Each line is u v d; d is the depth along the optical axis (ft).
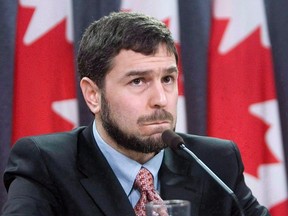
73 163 15.39
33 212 14.16
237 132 25.63
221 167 16.69
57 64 25.05
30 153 15.52
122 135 14.25
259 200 25.63
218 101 25.66
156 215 11.68
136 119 14.01
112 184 14.92
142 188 15.02
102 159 15.26
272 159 25.66
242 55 25.66
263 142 25.76
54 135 16.30
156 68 13.91
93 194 14.82
